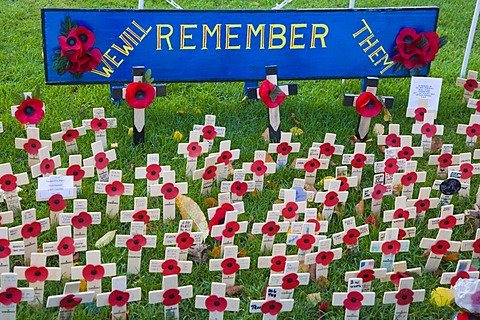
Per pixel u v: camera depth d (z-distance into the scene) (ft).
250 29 14.48
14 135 13.87
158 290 9.73
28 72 16.83
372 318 10.22
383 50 15.12
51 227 11.32
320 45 14.87
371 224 12.04
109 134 14.17
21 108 12.48
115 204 11.64
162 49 14.29
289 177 13.26
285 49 14.78
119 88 13.84
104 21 13.76
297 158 13.26
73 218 10.65
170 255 9.98
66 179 11.15
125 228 11.64
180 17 14.11
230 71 14.78
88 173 12.01
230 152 12.44
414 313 10.32
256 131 14.70
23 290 9.14
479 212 12.23
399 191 13.01
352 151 14.33
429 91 14.19
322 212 11.94
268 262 10.21
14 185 11.42
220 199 11.38
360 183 13.23
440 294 10.43
